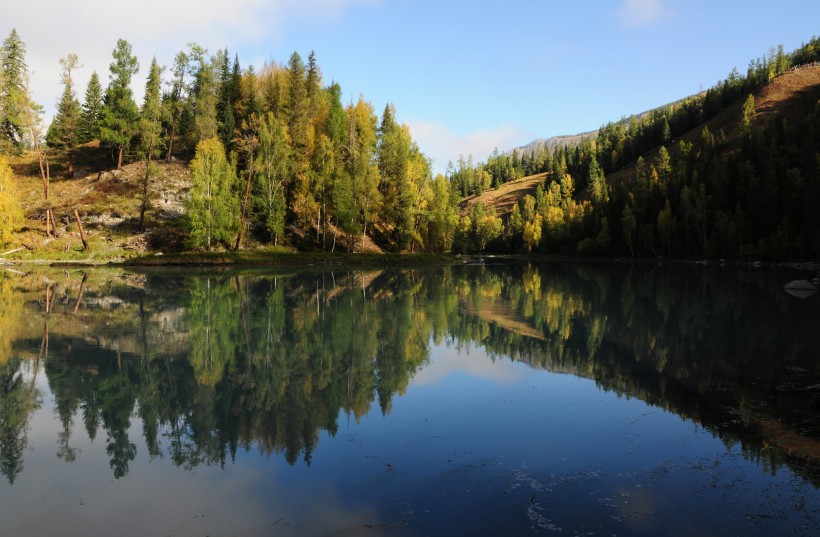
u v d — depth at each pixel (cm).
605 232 9612
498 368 1478
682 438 936
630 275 5384
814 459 836
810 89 14262
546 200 15500
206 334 1934
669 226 8512
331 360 1561
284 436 952
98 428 996
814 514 657
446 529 621
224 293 3238
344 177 7094
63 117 7506
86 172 7825
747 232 7375
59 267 5078
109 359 1541
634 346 1786
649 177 11269
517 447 897
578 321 2317
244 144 6956
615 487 739
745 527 626
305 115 8244
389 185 8631
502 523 634
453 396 1212
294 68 8944
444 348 1745
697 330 2080
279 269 5572
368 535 607
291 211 7538
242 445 911
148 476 781
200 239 6028
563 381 1342
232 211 6378
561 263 8550
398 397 1204
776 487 736
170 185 7425
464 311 2591
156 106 6969
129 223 6469
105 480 768
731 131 14125
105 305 2645
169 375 1371
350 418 1055
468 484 749
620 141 18725
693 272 5772
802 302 2944
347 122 9012
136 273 4653
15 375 1359
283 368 1460
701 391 1240
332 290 3522
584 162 18688
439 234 9112
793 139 8175
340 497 710
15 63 7250
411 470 800
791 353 1655
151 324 2131
